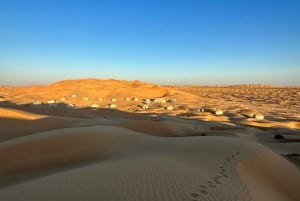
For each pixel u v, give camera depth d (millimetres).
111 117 54125
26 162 15180
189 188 8547
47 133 20172
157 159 13102
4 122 30672
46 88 142375
